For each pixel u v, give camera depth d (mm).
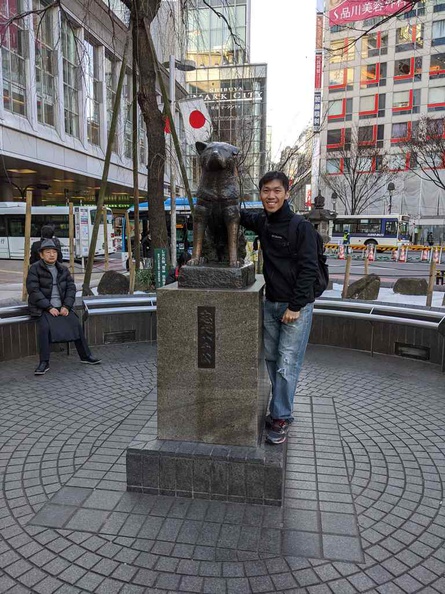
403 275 16953
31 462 3250
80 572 2223
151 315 6781
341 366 5637
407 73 37844
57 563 2281
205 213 2996
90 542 2422
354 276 16594
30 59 19125
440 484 3016
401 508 2748
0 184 27109
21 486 2947
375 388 4871
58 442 3566
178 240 18328
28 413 4148
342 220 31453
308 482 2975
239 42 12156
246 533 2480
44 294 5434
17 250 23359
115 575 2203
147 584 2148
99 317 6562
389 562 2297
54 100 21344
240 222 3186
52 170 22328
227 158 2850
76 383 4988
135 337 6789
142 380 5098
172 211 12180
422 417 4109
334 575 2205
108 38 23812
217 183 2938
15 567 2256
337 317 6391
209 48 20641
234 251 2926
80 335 5582
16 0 17328
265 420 3279
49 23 19766
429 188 38688
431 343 5715
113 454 3359
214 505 2721
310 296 2863
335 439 3574
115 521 2580
